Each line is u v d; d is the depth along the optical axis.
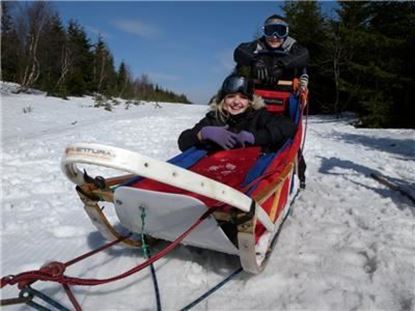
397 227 3.17
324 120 16.50
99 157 1.61
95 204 2.30
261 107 3.30
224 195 1.82
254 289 2.25
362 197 4.12
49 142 6.69
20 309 2.01
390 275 2.41
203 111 17.69
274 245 2.66
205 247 2.33
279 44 4.28
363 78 16.75
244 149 3.00
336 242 2.89
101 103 17.27
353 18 17.06
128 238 2.55
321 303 2.10
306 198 3.98
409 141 9.43
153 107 20.11
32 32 20.44
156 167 1.63
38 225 3.12
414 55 15.38
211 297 2.17
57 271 1.75
